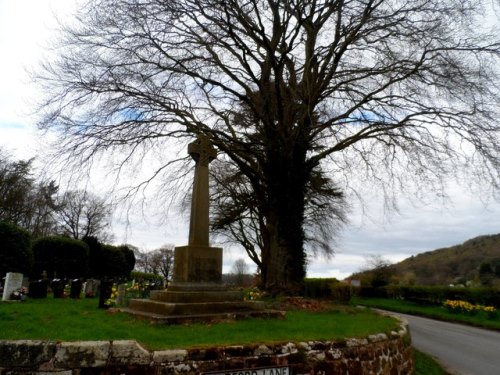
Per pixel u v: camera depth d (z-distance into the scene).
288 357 5.99
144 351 5.09
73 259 23.33
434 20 13.54
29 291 14.49
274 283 15.48
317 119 18.44
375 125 15.88
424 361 10.62
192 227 9.69
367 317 11.30
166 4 13.37
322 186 24.88
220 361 5.41
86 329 6.67
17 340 4.93
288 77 18.06
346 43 15.43
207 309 8.47
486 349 13.39
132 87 14.25
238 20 15.16
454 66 13.22
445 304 25.20
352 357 6.82
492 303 25.92
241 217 27.44
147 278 38.28
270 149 16.23
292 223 15.96
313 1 14.46
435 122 15.12
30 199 33.06
